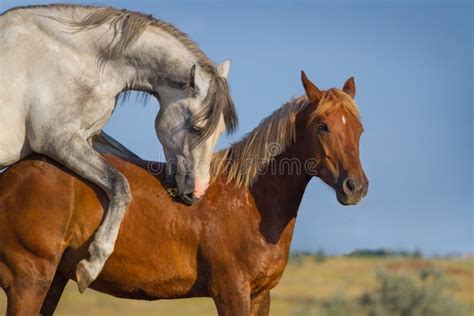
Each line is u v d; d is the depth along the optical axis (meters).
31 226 10.50
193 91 10.56
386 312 40.56
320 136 10.34
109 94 10.79
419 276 43.91
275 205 10.81
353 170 10.06
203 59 10.83
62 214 10.57
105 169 10.49
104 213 10.67
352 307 41.44
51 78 10.45
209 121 10.34
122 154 11.77
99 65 10.73
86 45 10.72
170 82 10.72
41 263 10.53
